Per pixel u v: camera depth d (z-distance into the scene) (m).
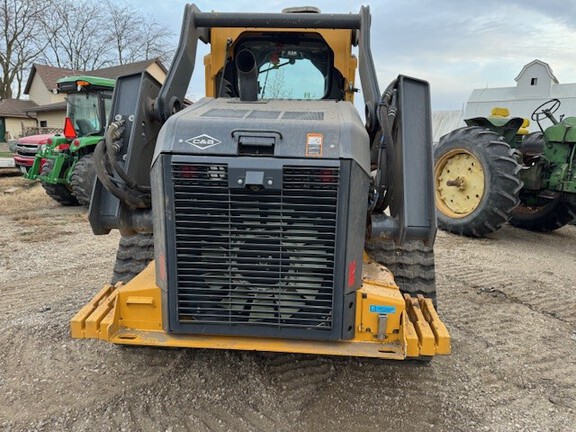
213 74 3.47
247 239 2.16
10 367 2.90
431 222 2.40
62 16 36.75
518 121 6.69
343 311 2.25
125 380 2.77
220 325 2.28
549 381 2.90
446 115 18.42
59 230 6.86
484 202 6.14
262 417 2.46
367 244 3.15
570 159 6.14
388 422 2.46
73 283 4.43
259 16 3.15
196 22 3.18
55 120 31.98
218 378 2.80
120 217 2.61
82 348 3.13
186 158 2.09
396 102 2.57
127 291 2.37
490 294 4.41
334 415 2.50
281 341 2.29
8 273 4.72
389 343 2.30
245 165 2.07
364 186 2.22
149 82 2.81
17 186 11.27
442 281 4.75
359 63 3.18
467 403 2.64
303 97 3.54
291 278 2.20
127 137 2.67
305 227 2.14
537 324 3.76
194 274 2.23
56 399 2.58
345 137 2.13
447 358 3.13
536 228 7.48
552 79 22.14
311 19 3.15
